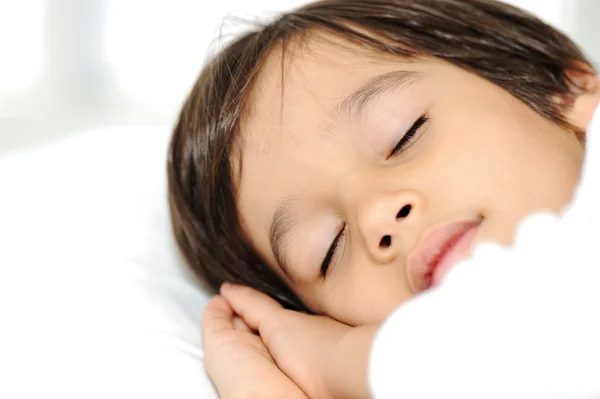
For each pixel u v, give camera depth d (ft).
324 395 2.14
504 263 1.56
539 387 1.36
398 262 2.32
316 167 2.59
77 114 4.86
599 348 1.35
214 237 3.19
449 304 1.52
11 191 3.56
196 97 3.25
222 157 2.93
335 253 2.64
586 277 1.44
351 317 2.53
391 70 2.68
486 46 2.96
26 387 2.25
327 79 2.72
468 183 2.31
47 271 2.91
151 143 4.18
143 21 4.91
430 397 1.43
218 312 2.85
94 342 2.50
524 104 2.65
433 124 2.50
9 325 2.54
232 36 3.74
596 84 2.95
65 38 4.83
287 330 2.52
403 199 2.29
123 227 3.40
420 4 3.10
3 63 4.75
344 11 3.11
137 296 2.86
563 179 2.38
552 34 3.20
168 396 2.27
